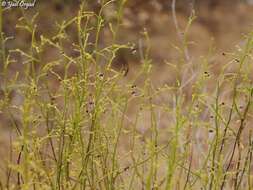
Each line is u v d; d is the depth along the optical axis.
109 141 4.01
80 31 3.93
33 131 3.59
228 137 4.08
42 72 3.99
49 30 9.62
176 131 3.67
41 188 3.65
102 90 3.91
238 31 13.11
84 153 3.82
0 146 7.42
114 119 4.03
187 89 6.79
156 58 11.34
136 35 11.75
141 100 4.11
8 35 9.33
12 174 4.35
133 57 11.06
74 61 3.88
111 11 5.55
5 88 3.89
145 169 4.34
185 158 4.12
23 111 3.64
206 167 4.09
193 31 12.69
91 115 3.83
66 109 3.88
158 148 4.08
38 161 3.70
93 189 3.88
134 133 4.06
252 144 4.08
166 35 12.21
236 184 4.05
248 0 14.08
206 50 12.11
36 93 3.75
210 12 13.48
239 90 4.07
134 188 4.16
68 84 3.99
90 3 8.16
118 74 3.92
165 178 3.96
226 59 7.23
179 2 13.30
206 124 4.05
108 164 3.98
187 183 4.26
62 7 10.05
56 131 3.98
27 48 9.44
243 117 3.99
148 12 12.44
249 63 4.21
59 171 3.79
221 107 4.18
